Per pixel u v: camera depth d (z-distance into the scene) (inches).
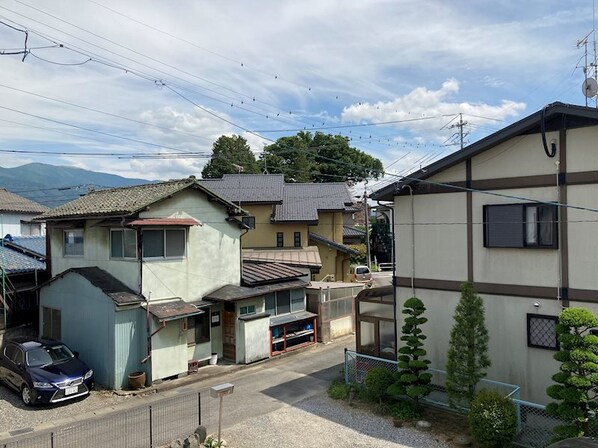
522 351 402.6
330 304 733.3
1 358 493.4
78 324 545.0
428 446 354.6
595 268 366.0
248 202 1087.0
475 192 431.5
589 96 403.2
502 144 415.5
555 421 360.5
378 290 532.1
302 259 1011.3
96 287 519.5
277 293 671.8
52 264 649.0
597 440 244.7
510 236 410.0
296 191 1263.5
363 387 471.8
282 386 506.9
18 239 811.4
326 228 1206.3
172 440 367.2
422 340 466.9
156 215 545.6
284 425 399.5
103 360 509.0
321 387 501.0
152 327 511.5
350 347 686.5
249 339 594.9
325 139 1895.9
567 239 379.6
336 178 1884.8
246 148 1868.8
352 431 384.8
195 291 587.8
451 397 386.0
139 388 498.0
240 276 649.6
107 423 402.6
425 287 465.4
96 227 580.4
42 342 497.4
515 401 353.1
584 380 297.0
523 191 403.5
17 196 1156.5
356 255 1229.1
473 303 380.8
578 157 374.3
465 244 438.3
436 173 454.9
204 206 602.9
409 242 477.4
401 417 402.6
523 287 402.3
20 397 463.8
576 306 374.0
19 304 627.5
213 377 544.1
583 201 371.9
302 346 673.0
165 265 551.5
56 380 446.3
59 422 409.4
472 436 359.9
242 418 415.5
